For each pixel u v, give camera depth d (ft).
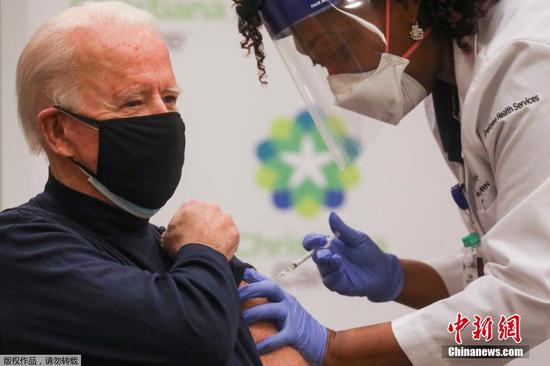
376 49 9.43
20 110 7.38
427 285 11.88
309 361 8.75
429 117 11.84
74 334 6.67
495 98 9.07
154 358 6.67
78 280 6.70
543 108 8.54
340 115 9.73
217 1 14.37
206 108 14.55
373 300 11.73
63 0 14.19
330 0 9.27
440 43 9.89
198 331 6.70
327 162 14.83
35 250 6.85
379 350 8.94
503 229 8.70
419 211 15.06
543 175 8.48
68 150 7.22
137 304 6.63
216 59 14.46
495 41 9.16
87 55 7.04
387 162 14.93
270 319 8.54
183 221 7.65
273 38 9.69
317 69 9.62
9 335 6.81
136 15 7.40
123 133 7.09
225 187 14.73
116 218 7.41
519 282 8.56
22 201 14.35
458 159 10.92
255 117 14.62
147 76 7.14
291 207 14.84
